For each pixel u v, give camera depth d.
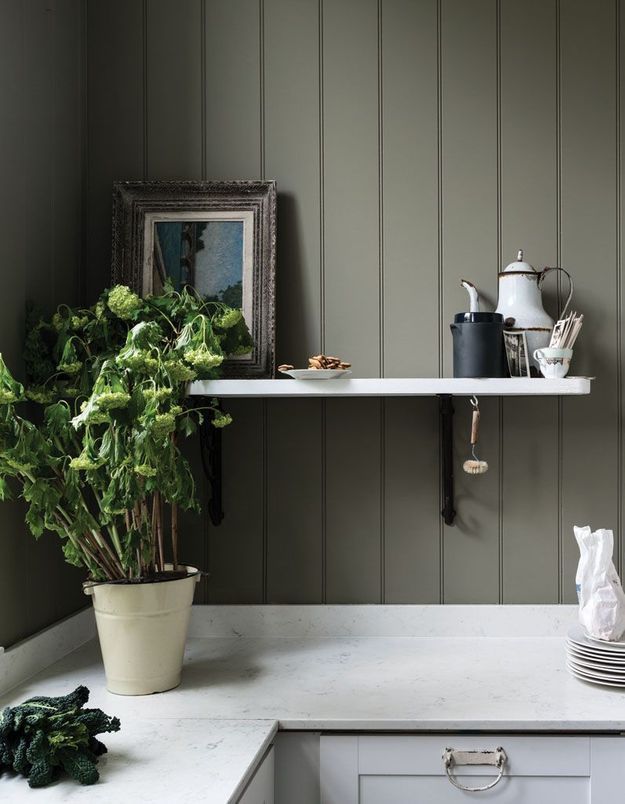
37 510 1.45
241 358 1.89
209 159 1.96
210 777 1.18
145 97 1.98
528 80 1.92
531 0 1.92
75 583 1.90
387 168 1.94
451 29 1.93
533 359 1.81
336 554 1.94
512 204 1.92
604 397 1.91
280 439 1.95
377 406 1.95
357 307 1.94
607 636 1.54
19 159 1.65
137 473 1.46
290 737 1.43
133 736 1.33
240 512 1.96
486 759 1.41
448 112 1.93
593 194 1.91
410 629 1.91
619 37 1.91
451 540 1.93
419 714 1.41
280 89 1.95
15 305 1.64
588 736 1.41
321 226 1.95
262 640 1.90
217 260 1.92
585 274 1.92
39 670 1.67
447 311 1.93
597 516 1.91
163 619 1.53
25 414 1.68
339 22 1.94
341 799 1.42
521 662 1.71
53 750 1.17
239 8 1.96
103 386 1.41
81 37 1.97
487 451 1.93
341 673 1.65
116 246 1.93
